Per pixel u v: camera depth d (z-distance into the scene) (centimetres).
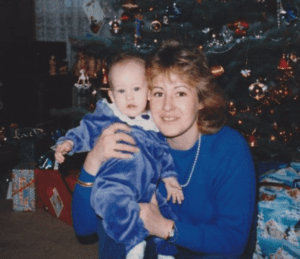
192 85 140
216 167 149
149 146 153
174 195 152
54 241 301
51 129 510
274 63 353
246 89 369
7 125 480
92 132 162
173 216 154
